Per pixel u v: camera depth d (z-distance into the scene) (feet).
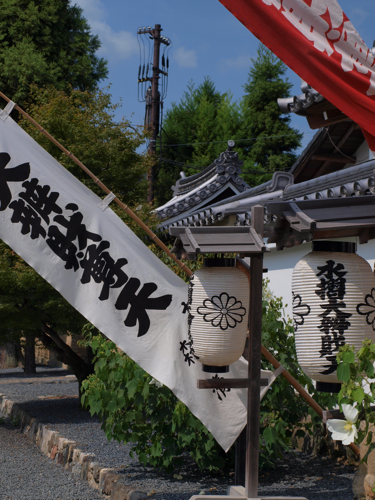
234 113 94.73
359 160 25.04
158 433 17.51
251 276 10.79
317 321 9.02
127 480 16.47
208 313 10.15
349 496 14.37
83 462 19.44
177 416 15.46
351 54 10.29
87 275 12.19
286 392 16.94
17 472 20.17
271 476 16.67
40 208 12.20
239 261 11.75
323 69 10.19
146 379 16.05
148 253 12.62
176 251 11.41
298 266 9.40
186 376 12.37
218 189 43.09
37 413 28.91
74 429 24.70
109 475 17.02
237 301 10.18
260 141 89.76
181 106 102.94
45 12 51.88
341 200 9.30
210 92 104.73
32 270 26.37
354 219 9.11
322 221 9.00
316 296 9.05
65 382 43.24
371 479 10.57
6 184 12.12
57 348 31.65
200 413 12.38
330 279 9.04
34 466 21.22
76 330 29.60
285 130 89.10
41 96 32.48
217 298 10.14
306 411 17.22
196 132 97.66
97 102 32.83
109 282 12.25
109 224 12.46
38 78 48.85
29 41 51.13
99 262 12.26
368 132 10.28
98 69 58.34
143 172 32.76
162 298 12.42
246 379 10.75
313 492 14.87
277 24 10.20
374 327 9.14
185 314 12.47
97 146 30.89
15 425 29.86
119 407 16.47
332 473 16.79
